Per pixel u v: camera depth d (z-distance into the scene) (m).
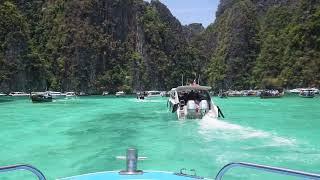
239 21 153.88
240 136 16.88
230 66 150.50
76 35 128.88
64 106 46.44
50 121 25.36
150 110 36.84
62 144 15.31
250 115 30.53
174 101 26.69
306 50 112.00
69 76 125.06
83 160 12.11
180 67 164.12
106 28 139.38
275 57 128.38
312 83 105.88
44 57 123.62
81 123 23.84
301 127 21.36
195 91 26.42
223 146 14.29
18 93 93.75
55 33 129.50
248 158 12.06
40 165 11.48
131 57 142.62
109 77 131.88
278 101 61.75
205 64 184.00
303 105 48.19
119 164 11.44
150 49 152.25
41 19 132.38
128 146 14.64
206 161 11.68
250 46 152.50
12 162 11.89
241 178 9.20
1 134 18.45
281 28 143.50
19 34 105.88
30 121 25.48
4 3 106.25
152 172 4.93
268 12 158.12
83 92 125.38
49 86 117.00
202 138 16.36
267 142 15.20
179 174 4.89
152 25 156.88
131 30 149.12
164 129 19.86
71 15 132.62
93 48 130.75
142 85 143.75
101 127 21.45
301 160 11.73
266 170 3.89
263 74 130.75
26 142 15.90
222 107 43.50
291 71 113.25
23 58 106.25
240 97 86.69
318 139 16.11
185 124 21.62
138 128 20.70
